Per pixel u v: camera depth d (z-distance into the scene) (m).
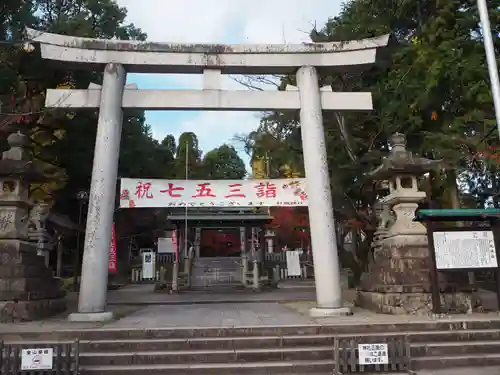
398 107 16.12
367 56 12.66
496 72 8.59
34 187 22.03
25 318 10.53
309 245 37.81
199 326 9.32
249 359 8.12
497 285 10.72
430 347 8.45
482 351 8.54
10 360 6.89
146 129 33.34
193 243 34.69
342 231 24.47
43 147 21.12
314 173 11.84
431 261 10.63
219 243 44.81
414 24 18.50
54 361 6.96
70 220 24.22
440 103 15.78
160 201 12.30
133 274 30.42
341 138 18.72
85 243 10.93
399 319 9.99
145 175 28.69
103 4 24.52
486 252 10.70
